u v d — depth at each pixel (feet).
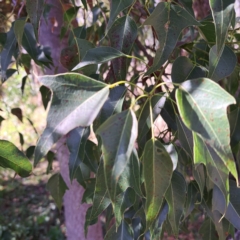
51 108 1.26
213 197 1.71
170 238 5.80
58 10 2.77
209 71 1.52
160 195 1.29
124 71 1.65
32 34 2.09
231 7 1.29
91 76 1.80
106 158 1.16
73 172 1.76
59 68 2.82
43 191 7.98
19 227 6.65
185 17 1.46
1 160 1.52
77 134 1.75
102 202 1.57
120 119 1.20
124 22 1.63
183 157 1.90
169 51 1.44
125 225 1.89
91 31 2.71
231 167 1.13
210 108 1.16
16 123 10.46
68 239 3.76
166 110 1.68
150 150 1.29
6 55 2.06
